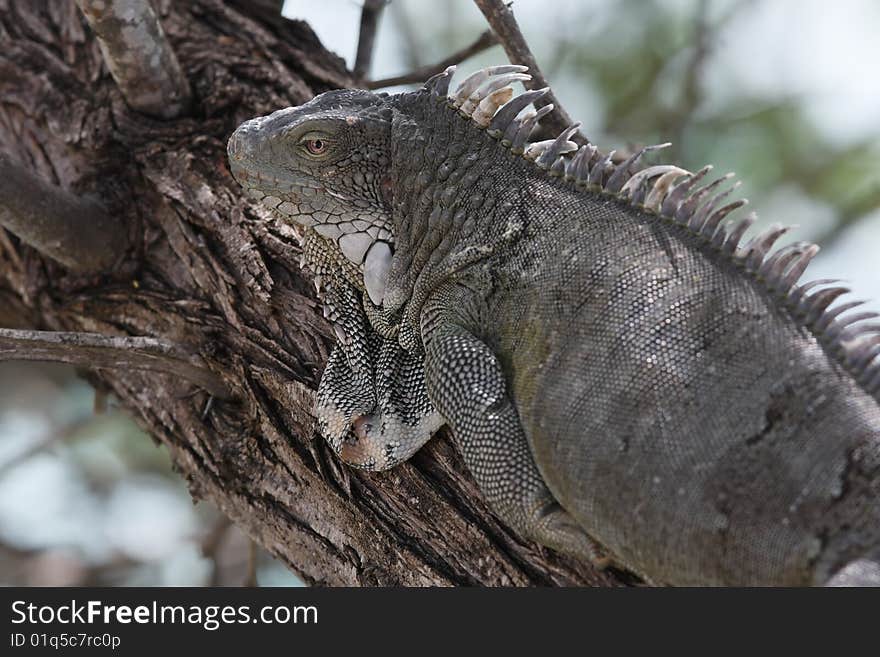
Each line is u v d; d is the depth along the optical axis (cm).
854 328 652
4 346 775
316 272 814
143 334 927
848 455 609
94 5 920
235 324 870
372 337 811
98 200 974
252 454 844
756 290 663
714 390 637
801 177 1396
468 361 715
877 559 587
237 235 901
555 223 718
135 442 1563
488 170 745
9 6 1121
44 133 1035
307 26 1105
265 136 757
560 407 673
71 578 1482
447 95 763
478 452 699
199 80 1030
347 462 773
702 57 1350
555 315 695
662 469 632
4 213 919
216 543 1238
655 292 673
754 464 618
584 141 922
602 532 659
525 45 908
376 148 763
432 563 740
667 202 701
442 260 747
